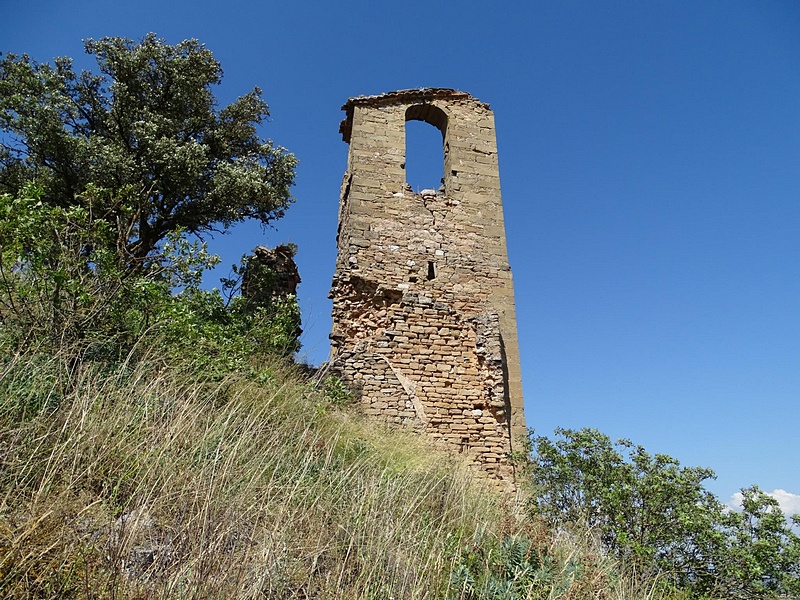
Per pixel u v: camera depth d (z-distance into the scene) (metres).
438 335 12.40
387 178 14.43
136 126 13.81
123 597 2.99
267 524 4.17
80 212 6.63
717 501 6.86
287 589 3.69
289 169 16.34
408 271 13.48
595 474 7.43
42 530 3.17
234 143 16.62
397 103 15.56
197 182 14.74
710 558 6.32
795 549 5.98
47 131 13.13
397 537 4.69
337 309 12.77
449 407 11.70
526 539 5.23
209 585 3.23
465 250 14.16
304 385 8.52
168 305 7.24
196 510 3.94
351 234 13.48
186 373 6.52
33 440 3.91
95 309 6.21
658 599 5.76
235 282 13.20
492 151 15.77
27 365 4.72
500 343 12.58
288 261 17.25
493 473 11.02
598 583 5.02
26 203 5.88
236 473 4.65
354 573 4.14
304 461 5.35
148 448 4.39
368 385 11.07
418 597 3.97
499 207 15.05
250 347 9.09
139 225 13.63
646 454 7.42
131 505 3.93
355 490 5.29
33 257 5.89
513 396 12.66
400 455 7.88
